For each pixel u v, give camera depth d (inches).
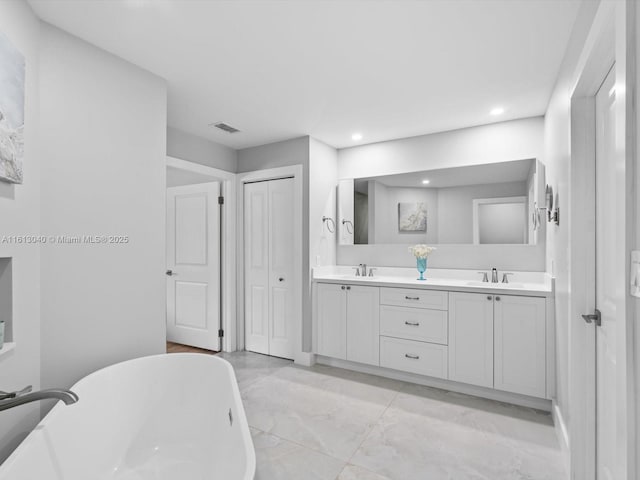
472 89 97.7
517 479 69.3
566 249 73.8
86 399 65.7
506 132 121.3
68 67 71.2
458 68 86.6
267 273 147.3
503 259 122.0
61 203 69.2
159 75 90.3
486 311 104.0
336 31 72.0
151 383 80.0
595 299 63.2
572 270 65.1
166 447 76.7
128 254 82.3
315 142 140.0
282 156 141.9
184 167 129.9
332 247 150.8
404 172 139.9
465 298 107.3
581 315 64.0
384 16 67.2
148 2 62.8
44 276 66.2
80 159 72.8
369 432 86.5
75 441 61.2
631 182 33.7
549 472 71.3
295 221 137.6
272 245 145.9
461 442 82.1
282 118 119.1
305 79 92.5
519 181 119.2
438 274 132.1
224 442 66.4
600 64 53.9
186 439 79.0
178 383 83.0
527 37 73.3
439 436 84.7
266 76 90.9
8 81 53.6
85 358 73.2
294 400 104.3
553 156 93.2
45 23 67.7
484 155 125.0
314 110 112.5
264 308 148.1
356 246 149.7
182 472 69.3
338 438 83.9
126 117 82.3
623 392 34.5
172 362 83.4
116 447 70.7
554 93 92.8
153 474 69.0
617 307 36.2
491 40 74.7
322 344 133.3
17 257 58.8
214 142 143.2
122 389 74.6
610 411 54.9
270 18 67.7
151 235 87.7
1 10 54.5
